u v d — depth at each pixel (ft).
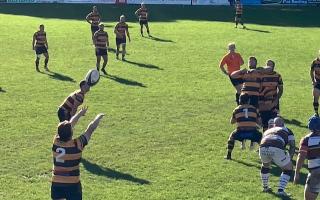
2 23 138.00
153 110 65.05
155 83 78.79
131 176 45.14
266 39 121.39
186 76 83.71
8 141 53.11
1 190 41.93
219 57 99.50
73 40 114.93
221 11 176.24
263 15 167.73
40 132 56.03
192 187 43.01
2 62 91.61
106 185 43.14
